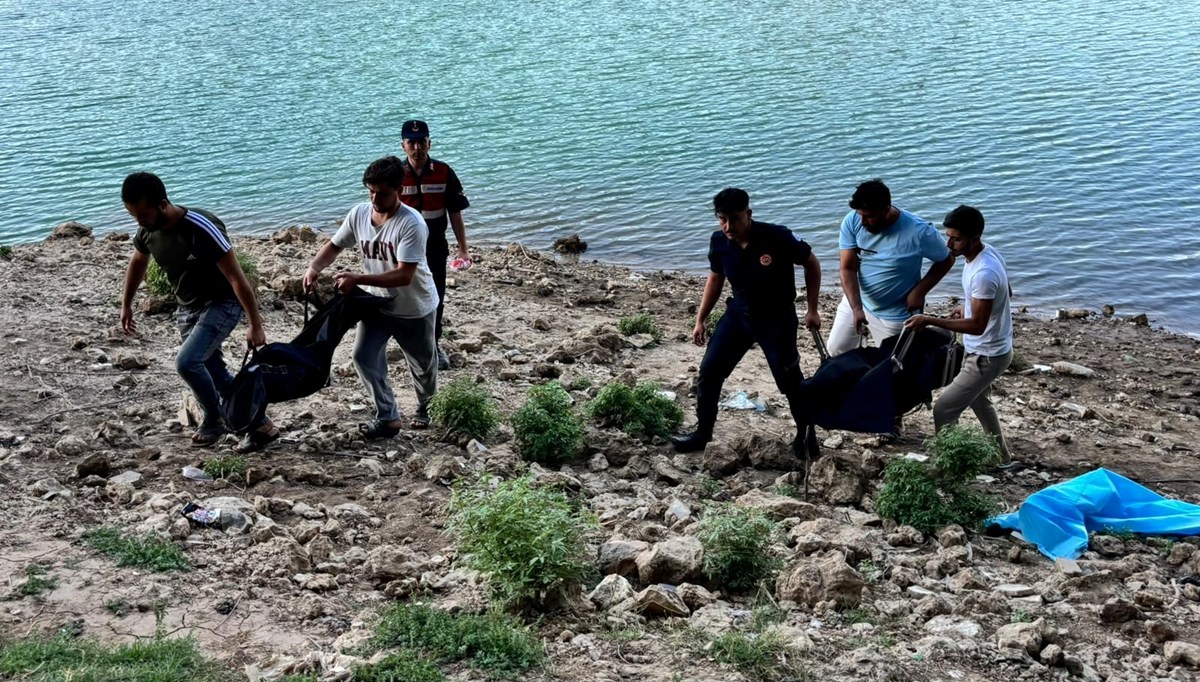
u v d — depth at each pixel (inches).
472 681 212.5
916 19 1648.6
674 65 1373.0
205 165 991.0
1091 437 426.6
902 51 1421.0
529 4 1902.1
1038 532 310.7
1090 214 807.1
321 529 282.0
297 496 307.0
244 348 441.7
